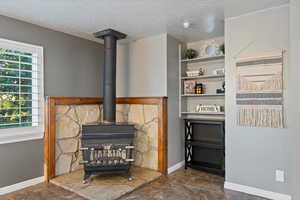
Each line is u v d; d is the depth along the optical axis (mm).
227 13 2775
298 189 2174
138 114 3826
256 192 2730
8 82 2824
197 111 3887
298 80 2188
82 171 3535
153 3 2471
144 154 3748
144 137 3742
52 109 3188
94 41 4012
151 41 3768
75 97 3508
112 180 3156
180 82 3955
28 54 3072
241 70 2820
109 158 3105
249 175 2783
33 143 3074
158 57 3686
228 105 2953
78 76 3725
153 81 3750
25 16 2812
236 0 2404
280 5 2541
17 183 2893
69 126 3455
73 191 2801
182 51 4074
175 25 3195
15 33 2881
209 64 3969
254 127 2740
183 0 2402
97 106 3895
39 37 3158
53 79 3342
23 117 2990
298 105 2186
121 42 4074
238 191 2859
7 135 2758
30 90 3088
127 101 3939
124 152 3164
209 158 3758
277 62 2559
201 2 2455
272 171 2613
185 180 3271
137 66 3969
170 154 3674
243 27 2824
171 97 3709
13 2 2412
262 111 2662
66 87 3531
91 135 3074
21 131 2939
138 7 2580
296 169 2188
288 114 2500
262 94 2660
